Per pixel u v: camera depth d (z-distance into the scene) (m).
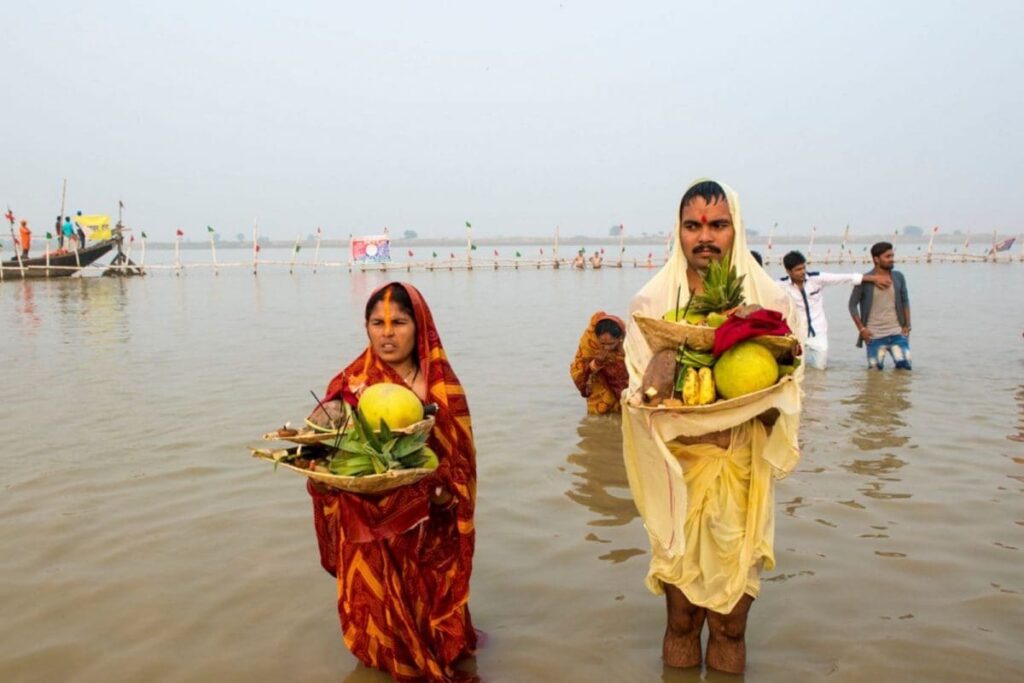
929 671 3.64
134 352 13.48
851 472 6.49
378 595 3.60
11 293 29.33
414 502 3.49
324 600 4.44
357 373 3.80
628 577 4.70
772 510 3.50
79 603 4.41
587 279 37.97
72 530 5.43
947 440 7.42
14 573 4.78
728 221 3.59
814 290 11.53
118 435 7.82
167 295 28.16
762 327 3.07
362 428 3.26
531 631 4.09
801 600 4.34
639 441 3.41
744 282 3.62
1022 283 31.00
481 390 10.12
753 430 3.43
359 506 3.44
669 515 3.39
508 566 4.86
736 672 3.62
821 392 9.80
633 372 3.57
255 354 13.18
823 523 5.41
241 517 5.66
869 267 51.94
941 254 53.19
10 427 8.17
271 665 3.80
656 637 4.01
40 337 15.62
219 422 8.33
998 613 4.16
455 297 26.66
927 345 13.84
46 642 4.00
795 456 3.23
